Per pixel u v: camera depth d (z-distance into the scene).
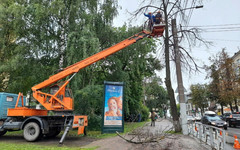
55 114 10.08
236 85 31.75
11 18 14.29
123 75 17.42
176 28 12.46
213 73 34.28
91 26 14.23
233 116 22.91
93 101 13.69
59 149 6.94
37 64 14.23
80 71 13.91
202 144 7.55
